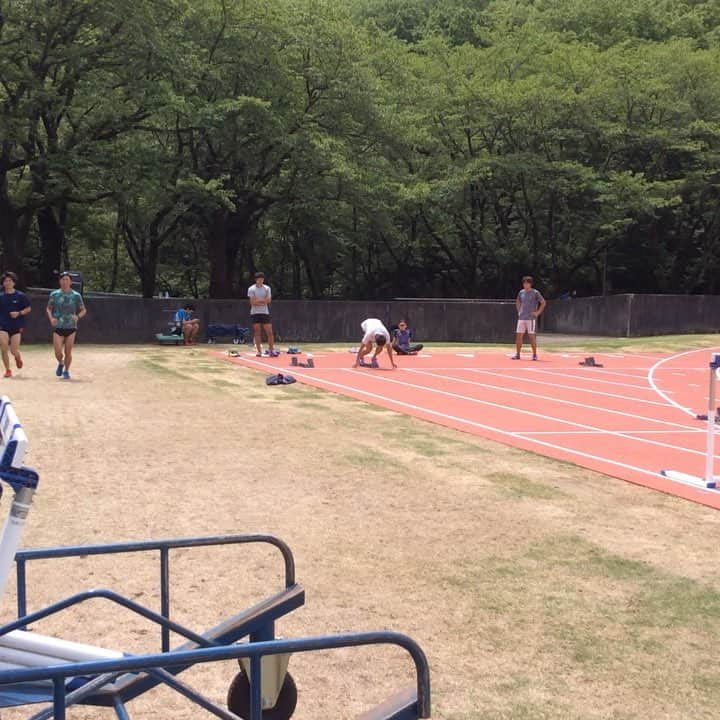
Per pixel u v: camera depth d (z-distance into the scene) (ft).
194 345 86.94
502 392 50.96
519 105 138.10
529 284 73.61
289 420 37.83
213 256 126.62
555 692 13.19
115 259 170.71
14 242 101.24
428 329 105.70
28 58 89.61
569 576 18.54
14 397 41.81
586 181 139.33
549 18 189.37
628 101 142.20
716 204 156.35
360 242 157.58
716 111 147.95
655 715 12.53
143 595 16.66
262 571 18.30
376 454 31.07
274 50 109.40
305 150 110.32
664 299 115.55
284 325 99.66
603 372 65.98
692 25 191.01
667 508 24.57
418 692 8.07
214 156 116.26
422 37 199.52
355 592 17.24
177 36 100.78
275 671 11.52
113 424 35.40
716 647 15.06
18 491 7.95
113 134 101.04
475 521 22.68
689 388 56.29
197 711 12.35
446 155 148.36
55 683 7.06
